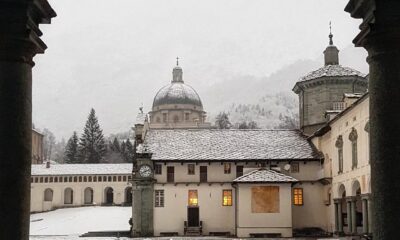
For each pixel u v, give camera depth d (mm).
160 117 131625
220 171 62094
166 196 61250
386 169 8828
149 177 61031
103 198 119500
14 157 8875
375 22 9000
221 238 55188
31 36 9234
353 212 49375
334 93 67000
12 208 8789
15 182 8852
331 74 66812
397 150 8797
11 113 8922
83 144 164750
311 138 65625
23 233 8898
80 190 119250
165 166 61969
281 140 66938
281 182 58062
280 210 57844
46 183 118625
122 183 119750
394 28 8875
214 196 61406
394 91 8922
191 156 62375
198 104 133750
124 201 119375
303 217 61312
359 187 48969
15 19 8891
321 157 61656
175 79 138375
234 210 60844
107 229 69875
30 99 9289
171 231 60656
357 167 47062
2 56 8945
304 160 61938
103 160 165875
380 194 8867
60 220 85438
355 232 49219
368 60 9391
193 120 131125
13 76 8984
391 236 8656
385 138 8898
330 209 58688
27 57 9188
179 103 131250
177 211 61000
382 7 8984
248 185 58406
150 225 60500
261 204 58000
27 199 9055
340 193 54906
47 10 9797
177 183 61375
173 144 65312
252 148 64438
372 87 9203
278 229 57531
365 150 44594
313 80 67750
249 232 57594
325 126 58250
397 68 8938
